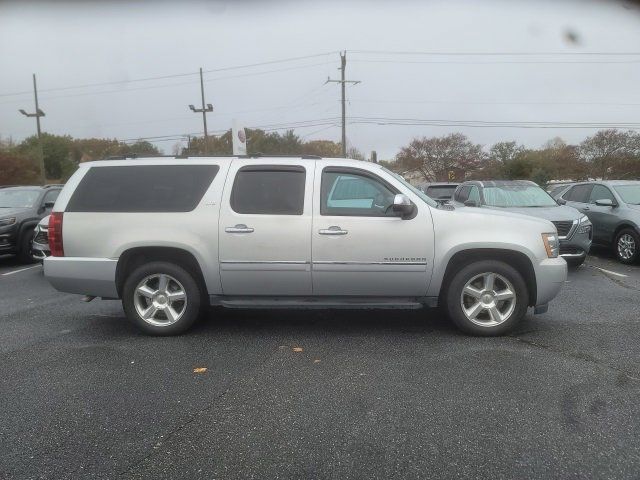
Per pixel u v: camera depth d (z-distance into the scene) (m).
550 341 5.23
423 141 68.25
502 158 65.62
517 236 5.24
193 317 5.50
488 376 4.34
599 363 4.62
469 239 5.19
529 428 3.45
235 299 5.47
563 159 57.62
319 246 5.21
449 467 3.02
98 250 5.38
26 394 4.09
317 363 4.70
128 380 4.35
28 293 8.09
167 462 3.11
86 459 3.15
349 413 3.70
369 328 5.76
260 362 4.74
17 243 10.85
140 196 5.43
